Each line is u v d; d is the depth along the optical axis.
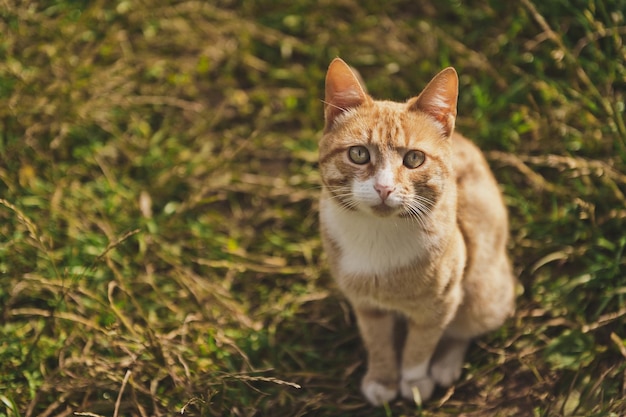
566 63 1.31
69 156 1.29
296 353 1.16
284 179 1.30
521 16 1.36
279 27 1.42
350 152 1.01
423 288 1.04
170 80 1.37
